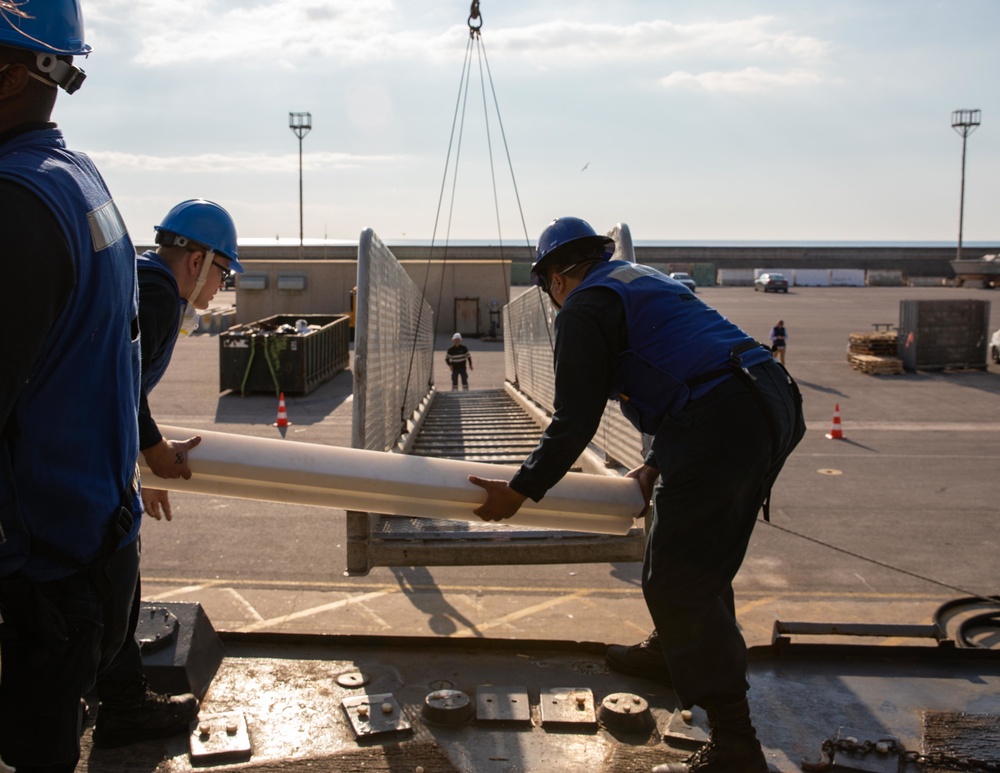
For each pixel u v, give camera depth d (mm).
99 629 1900
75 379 1764
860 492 10742
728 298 53250
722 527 2553
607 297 2654
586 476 3393
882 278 69312
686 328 2629
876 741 2811
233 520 8930
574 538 4316
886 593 7004
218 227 2889
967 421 16516
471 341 32906
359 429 4910
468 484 3162
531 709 3027
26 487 1732
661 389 2598
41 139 1745
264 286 32938
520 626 6113
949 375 22766
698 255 79500
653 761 2709
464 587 7008
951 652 3471
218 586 7012
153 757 2654
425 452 8391
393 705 2973
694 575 2551
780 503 10172
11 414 1692
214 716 2881
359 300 5094
